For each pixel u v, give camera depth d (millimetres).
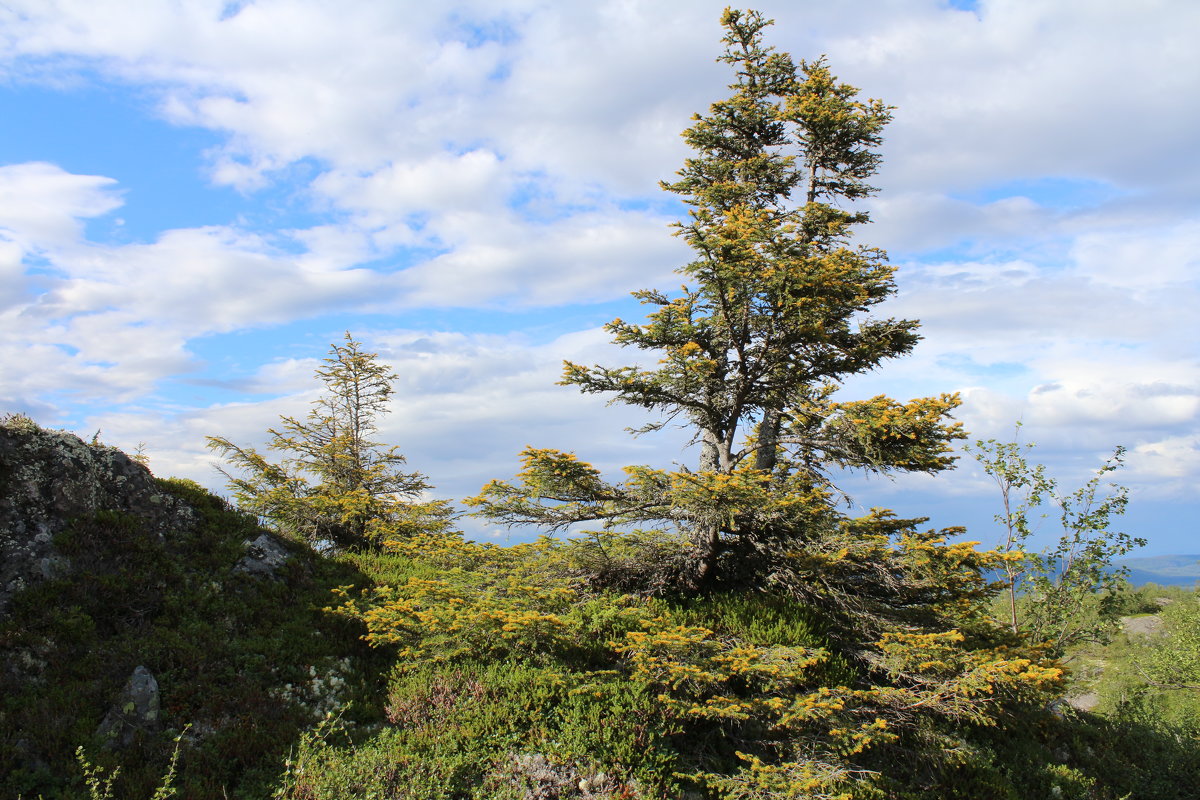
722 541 13844
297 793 7461
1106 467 19188
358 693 10023
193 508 12453
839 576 12688
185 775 7703
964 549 10875
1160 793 13688
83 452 11008
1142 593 37281
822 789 8484
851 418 12539
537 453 12430
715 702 9508
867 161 16609
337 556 15648
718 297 12789
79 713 8039
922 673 10641
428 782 7891
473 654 10812
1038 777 12438
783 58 16391
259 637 10531
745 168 16031
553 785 8188
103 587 9688
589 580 13711
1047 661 10711
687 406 14086
